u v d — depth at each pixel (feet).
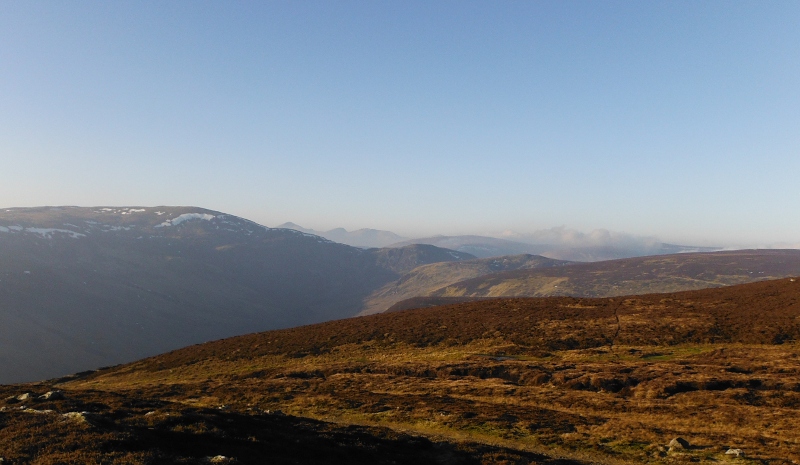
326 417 116.78
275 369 191.42
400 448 79.71
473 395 137.49
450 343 219.61
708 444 86.43
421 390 145.18
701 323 209.97
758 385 126.52
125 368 231.50
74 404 83.15
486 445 86.53
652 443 88.69
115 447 55.16
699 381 130.21
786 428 94.68
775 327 189.57
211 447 61.00
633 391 133.08
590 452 86.12
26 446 54.85
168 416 74.02
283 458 61.52
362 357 207.51
